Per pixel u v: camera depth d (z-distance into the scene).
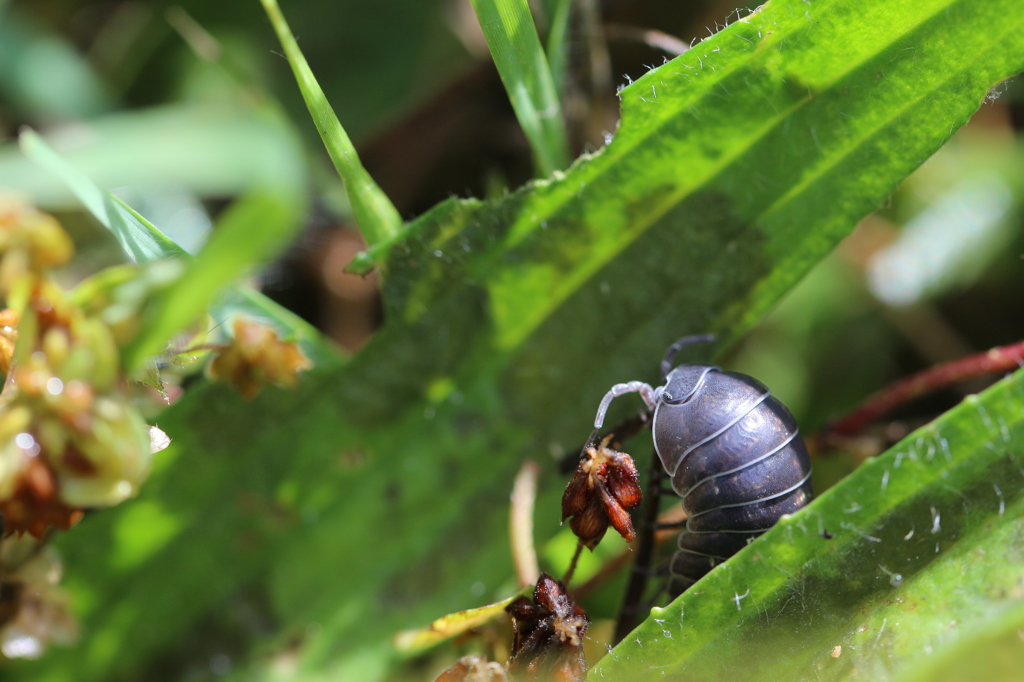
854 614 0.16
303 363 0.16
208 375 0.16
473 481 0.17
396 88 0.19
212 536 0.17
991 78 0.16
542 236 0.16
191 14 0.19
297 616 0.17
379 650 0.17
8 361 0.15
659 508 0.17
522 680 0.16
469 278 0.16
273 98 0.19
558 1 0.17
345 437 0.17
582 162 0.16
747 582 0.16
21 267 0.15
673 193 0.16
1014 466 0.16
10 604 0.16
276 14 0.16
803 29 0.16
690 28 0.19
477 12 0.16
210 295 0.15
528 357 0.17
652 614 0.16
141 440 0.15
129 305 0.15
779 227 0.16
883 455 0.16
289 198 0.15
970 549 0.16
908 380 0.17
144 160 0.18
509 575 0.17
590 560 0.17
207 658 0.17
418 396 0.17
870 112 0.16
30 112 0.19
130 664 0.17
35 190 0.17
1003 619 0.15
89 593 0.16
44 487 0.15
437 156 0.19
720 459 0.16
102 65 0.19
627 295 0.16
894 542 0.16
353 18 0.19
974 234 0.19
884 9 0.16
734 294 0.16
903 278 0.19
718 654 0.16
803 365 0.19
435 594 0.17
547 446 0.17
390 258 0.16
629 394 0.17
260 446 0.16
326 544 0.17
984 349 0.19
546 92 0.16
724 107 0.16
